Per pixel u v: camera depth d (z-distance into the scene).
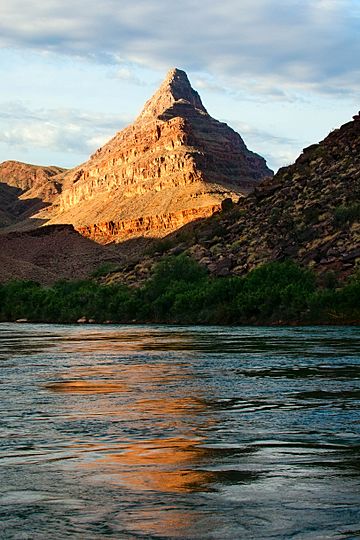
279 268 83.56
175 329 71.19
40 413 20.77
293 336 55.09
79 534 10.64
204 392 24.91
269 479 13.41
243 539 10.41
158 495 12.48
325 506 11.80
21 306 110.62
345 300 74.31
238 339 52.44
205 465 14.50
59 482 13.34
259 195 122.75
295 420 19.25
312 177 119.62
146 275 114.38
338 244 92.62
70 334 64.94
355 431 17.73
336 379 28.11
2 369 33.44
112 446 16.31
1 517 11.38
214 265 102.50
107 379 29.08
